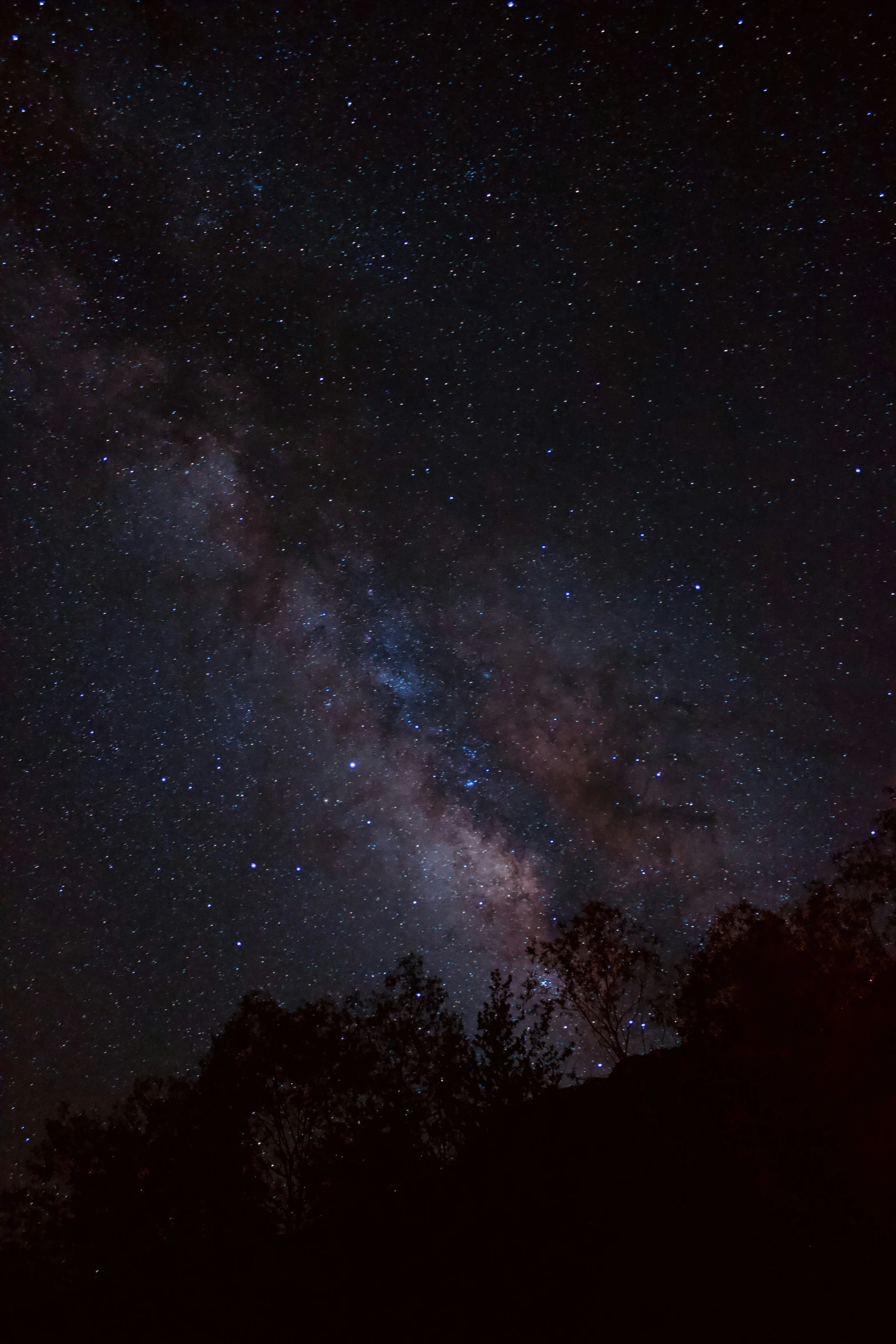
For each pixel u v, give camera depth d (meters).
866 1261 7.32
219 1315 8.11
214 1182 8.98
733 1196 7.79
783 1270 7.32
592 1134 8.34
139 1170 9.09
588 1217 7.77
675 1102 8.43
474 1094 8.70
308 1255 8.35
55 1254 8.77
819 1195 7.72
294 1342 7.76
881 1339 6.75
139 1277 8.45
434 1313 7.58
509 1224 7.78
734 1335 6.91
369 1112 9.20
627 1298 7.27
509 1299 7.47
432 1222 8.11
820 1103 8.38
